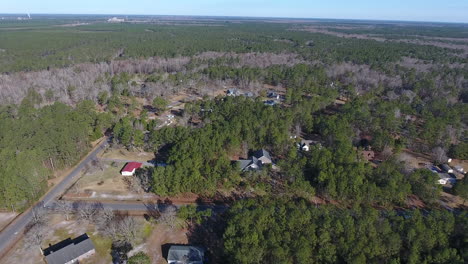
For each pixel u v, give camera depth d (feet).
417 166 325.62
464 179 266.16
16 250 216.13
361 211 220.84
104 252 214.48
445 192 285.02
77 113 379.35
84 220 243.19
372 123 382.01
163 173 269.44
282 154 342.64
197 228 237.04
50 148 303.07
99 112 441.68
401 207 261.03
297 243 187.62
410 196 274.36
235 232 200.95
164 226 238.48
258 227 199.00
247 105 427.33
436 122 374.02
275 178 299.99
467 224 199.00
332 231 196.65
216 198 273.33
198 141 316.60
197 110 444.96
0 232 232.73
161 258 210.59
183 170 271.49
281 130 359.05
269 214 208.54
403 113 435.12
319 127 386.11
